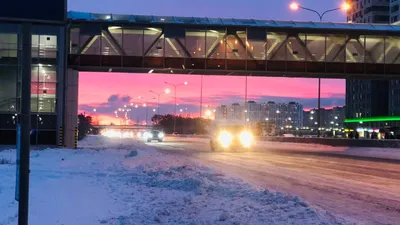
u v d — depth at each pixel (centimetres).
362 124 14412
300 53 4747
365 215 1043
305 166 2427
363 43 4778
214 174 1741
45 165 2039
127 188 1376
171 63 4219
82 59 4062
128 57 4144
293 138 5875
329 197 1321
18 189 531
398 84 13000
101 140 6594
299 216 937
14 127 3750
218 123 4128
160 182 1523
